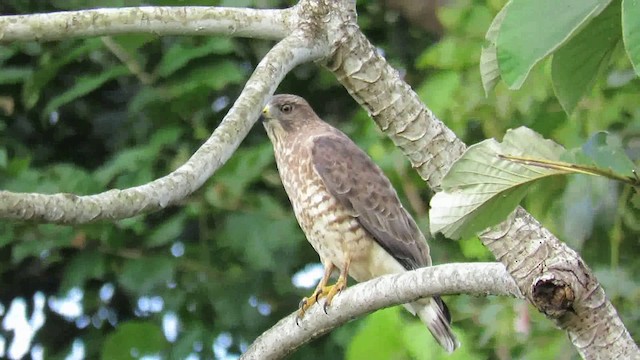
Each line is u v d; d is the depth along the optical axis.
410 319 10.09
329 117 14.73
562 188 10.01
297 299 13.81
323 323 7.45
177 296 13.66
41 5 13.68
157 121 13.52
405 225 10.28
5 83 13.88
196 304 14.08
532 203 10.13
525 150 5.68
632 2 4.82
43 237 13.05
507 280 6.35
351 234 10.12
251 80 6.64
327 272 10.30
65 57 12.98
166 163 13.48
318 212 10.20
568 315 6.04
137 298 14.12
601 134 5.73
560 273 6.03
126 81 14.73
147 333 11.00
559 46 5.24
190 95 13.02
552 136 10.60
